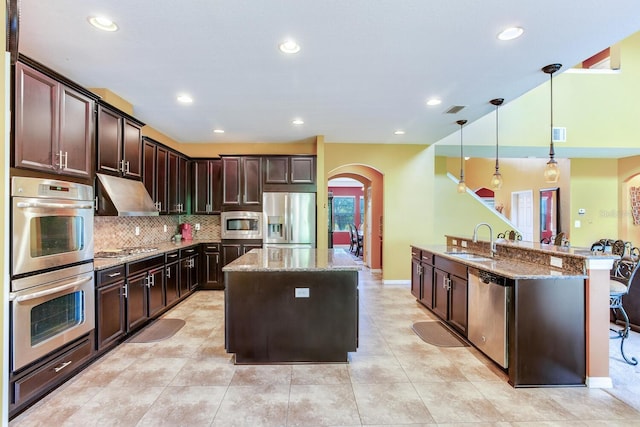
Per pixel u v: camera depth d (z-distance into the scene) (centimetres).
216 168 582
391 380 261
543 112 597
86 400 230
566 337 252
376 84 333
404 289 581
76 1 199
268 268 289
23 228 212
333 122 472
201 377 265
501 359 266
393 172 616
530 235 813
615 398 236
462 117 447
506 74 308
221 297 516
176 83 329
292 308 294
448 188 699
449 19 219
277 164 570
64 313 250
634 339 342
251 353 292
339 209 1356
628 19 218
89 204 273
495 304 275
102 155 321
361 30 233
